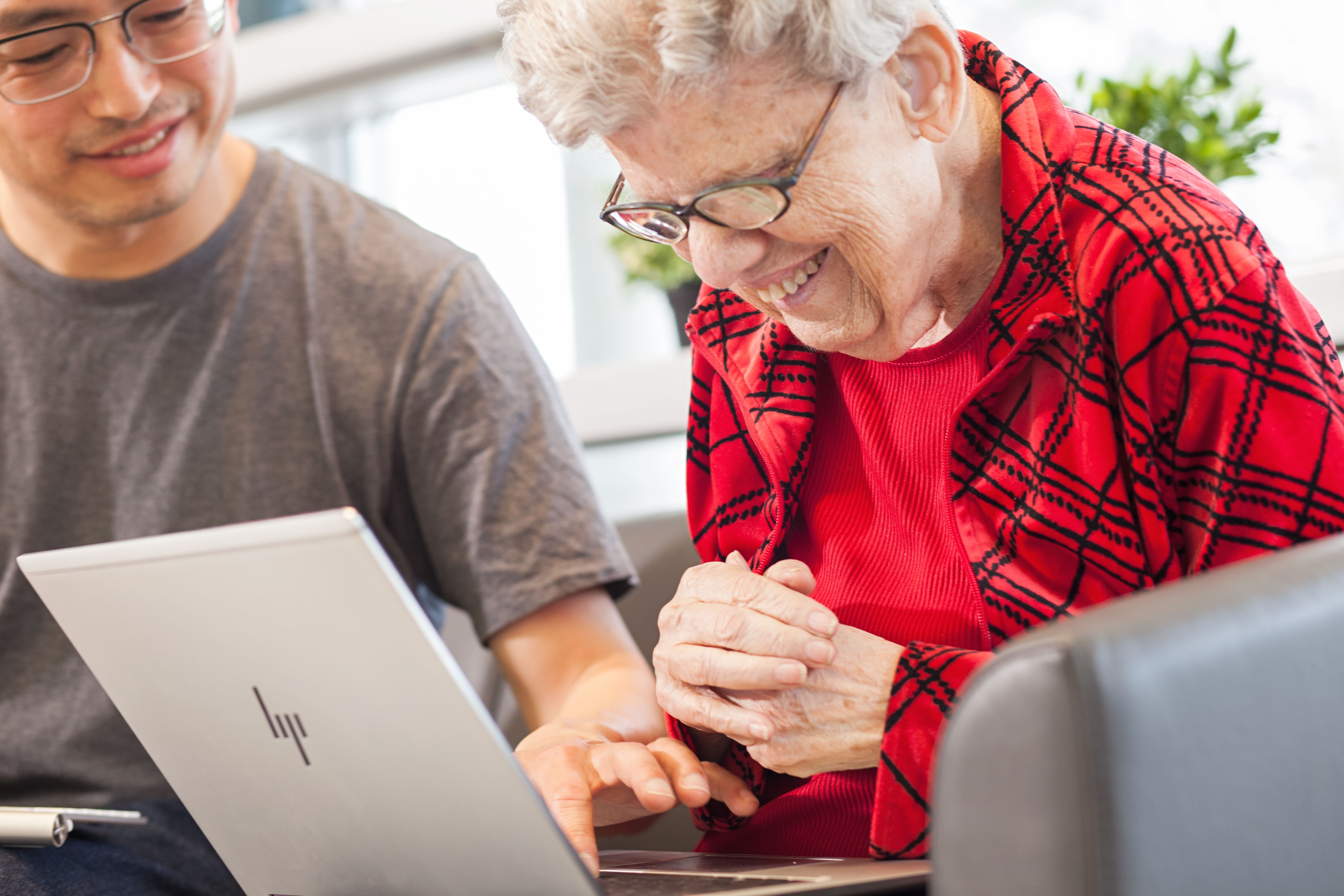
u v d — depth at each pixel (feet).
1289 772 1.64
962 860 1.62
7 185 4.55
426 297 4.86
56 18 3.91
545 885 2.13
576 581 4.47
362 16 7.04
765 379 3.24
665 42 2.24
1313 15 5.14
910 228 2.56
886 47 2.36
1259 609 1.69
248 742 2.37
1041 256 2.71
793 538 3.29
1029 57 5.77
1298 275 4.94
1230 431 2.43
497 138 7.20
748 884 2.33
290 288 4.85
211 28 4.23
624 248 6.25
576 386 6.39
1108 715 1.50
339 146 7.71
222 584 2.13
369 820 2.30
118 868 3.82
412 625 1.95
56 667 4.55
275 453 4.73
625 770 2.95
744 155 2.39
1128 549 2.61
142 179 4.26
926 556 3.00
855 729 2.67
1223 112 5.19
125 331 4.69
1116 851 1.48
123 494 4.70
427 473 4.75
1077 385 2.65
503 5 2.55
